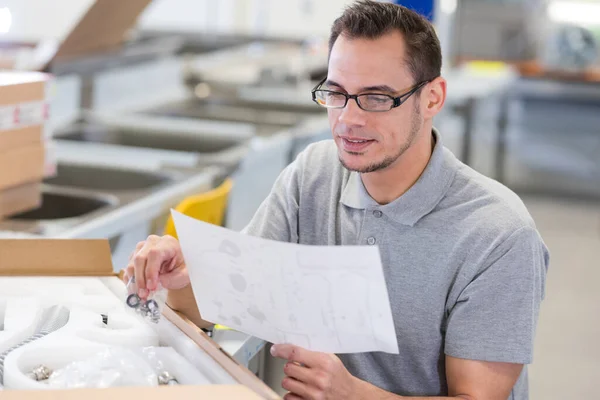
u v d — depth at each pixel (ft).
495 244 5.96
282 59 21.95
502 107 29.68
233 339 6.35
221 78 19.22
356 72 5.71
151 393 4.28
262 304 5.09
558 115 29.32
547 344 16.43
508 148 30.07
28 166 8.86
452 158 6.35
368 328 4.83
